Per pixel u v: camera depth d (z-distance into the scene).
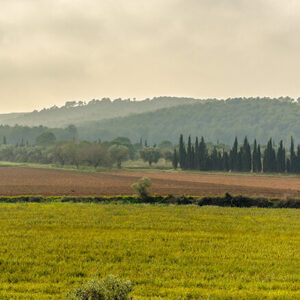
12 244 77.44
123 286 41.38
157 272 62.38
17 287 53.19
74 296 41.56
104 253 73.19
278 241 85.19
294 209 144.88
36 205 139.62
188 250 75.88
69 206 137.50
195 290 52.78
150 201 168.62
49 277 58.59
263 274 61.25
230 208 142.12
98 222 103.75
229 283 56.41
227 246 79.31
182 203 164.88
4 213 116.25
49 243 78.94
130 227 97.94
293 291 53.19
